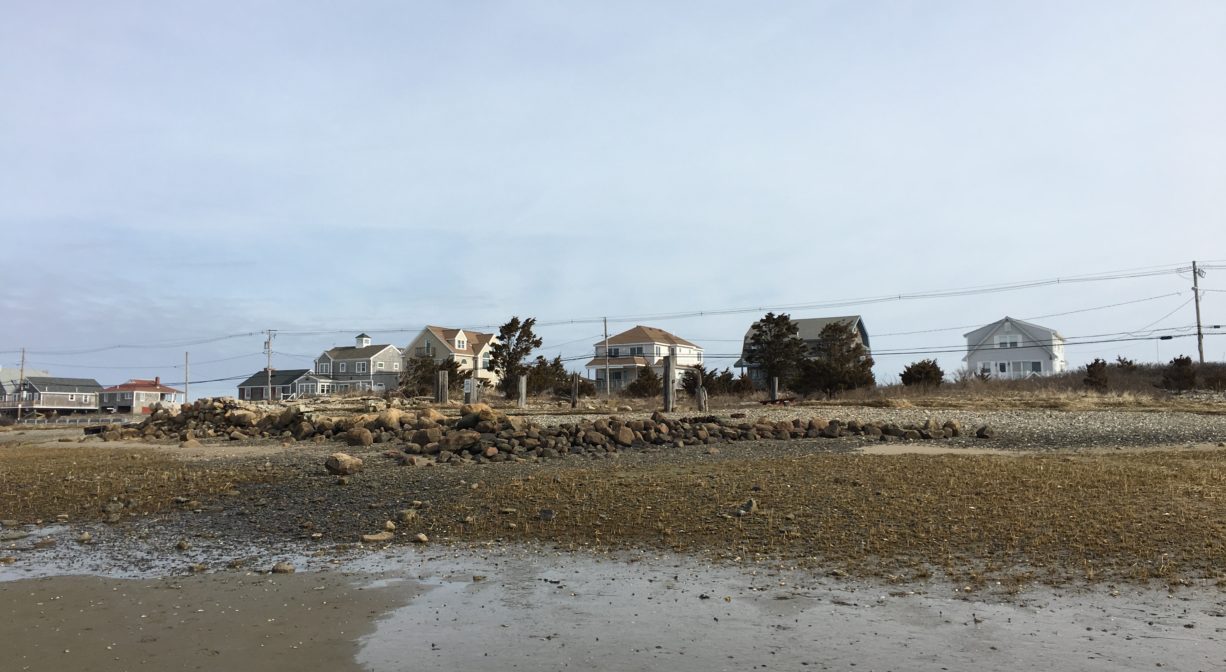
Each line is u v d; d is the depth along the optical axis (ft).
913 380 140.36
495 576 26.63
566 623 21.44
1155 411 83.25
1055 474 39.22
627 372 242.58
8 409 302.66
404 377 157.69
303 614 22.79
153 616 22.82
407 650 19.58
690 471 43.55
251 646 20.12
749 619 21.39
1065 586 23.57
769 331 156.46
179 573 28.17
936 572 25.35
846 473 41.37
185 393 289.33
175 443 73.77
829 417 78.18
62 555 31.53
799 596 23.40
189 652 19.76
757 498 35.96
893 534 29.66
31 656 19.60
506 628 21.13
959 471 41.04
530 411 97.25
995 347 217.97
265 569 28.40
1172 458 45.37
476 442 55.47
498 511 35.70
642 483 39.83
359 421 70.95
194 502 41.24
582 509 35.32
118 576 27.89
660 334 262.06
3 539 35.12
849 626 20.59
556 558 28.86
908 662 17.92
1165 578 23.89
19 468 55.42
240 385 301.63
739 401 123.85
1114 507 31.68
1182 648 18.40
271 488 44.01
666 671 17.75
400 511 36.73
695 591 24.27
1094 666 17.43
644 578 25.91
